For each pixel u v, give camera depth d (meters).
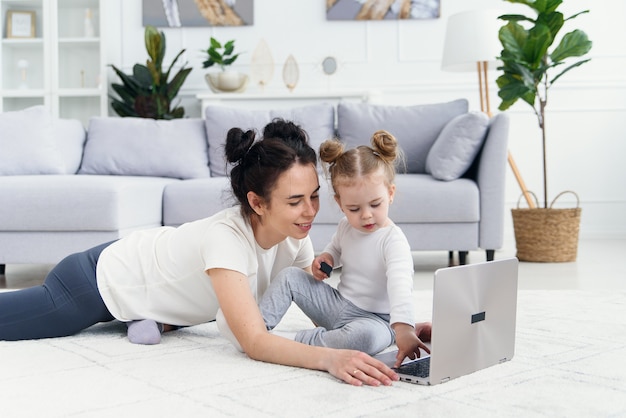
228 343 1.71
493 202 3.43
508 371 1.41
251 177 1.53
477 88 5.16
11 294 1.77
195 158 4.06
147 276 1.74
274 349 1.44
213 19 5.27
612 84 5.12
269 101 4.93
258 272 1.69
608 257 4.01
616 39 5.12
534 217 3.83
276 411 1.13
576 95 5.16
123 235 3.12
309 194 1.53
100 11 5.16
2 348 1.65
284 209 1.52
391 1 5.16
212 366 1.44
